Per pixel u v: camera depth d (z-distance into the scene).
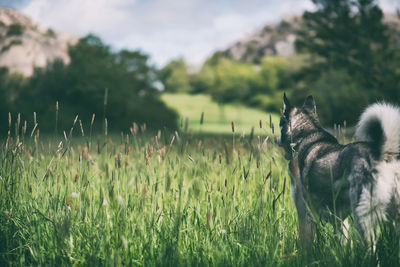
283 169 4.80
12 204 3.85
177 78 110.00
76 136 10.06
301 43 18.62
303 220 3.62
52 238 3.35
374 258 2.88
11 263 3.19
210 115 66.38
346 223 3.60
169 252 3.13
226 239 3.37
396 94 16.31
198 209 3.80
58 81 29.27
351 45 17.34
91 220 3.61
